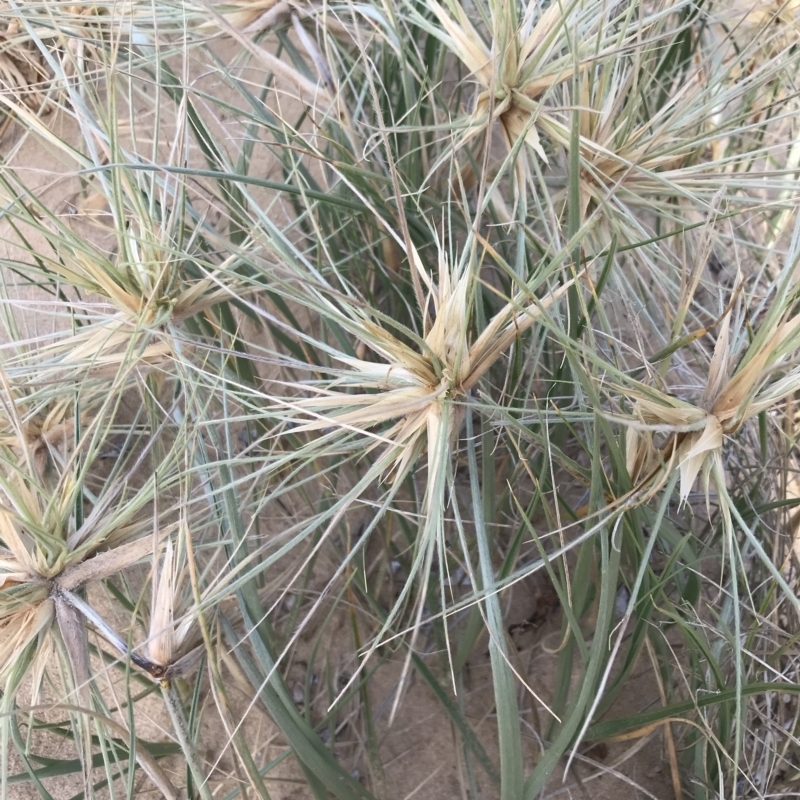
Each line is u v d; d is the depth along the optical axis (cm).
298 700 46
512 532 46
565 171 43
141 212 35
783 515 43
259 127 47
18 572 33
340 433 35
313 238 46
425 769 44
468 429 32
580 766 44
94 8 45
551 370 46
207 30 48
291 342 47
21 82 55
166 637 33
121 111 56
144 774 44
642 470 33
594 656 31
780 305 28
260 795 33
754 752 40
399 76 49
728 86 47
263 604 43
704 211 42
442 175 50
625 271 49
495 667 29
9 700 32
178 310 37
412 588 47
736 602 30
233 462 32
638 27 38
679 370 44
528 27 37
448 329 30
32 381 37
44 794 34
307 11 45
